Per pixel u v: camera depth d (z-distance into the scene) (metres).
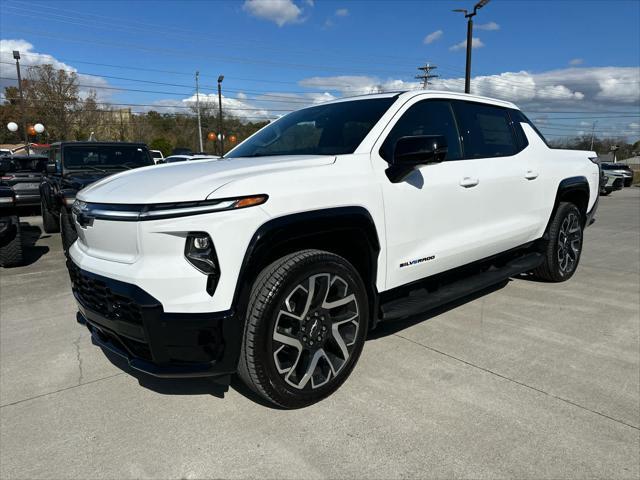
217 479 2.10
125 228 2.31
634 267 5.90
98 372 3.15
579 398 2.71
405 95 3.35
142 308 2.20
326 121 3.40
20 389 2.94
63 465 2.21
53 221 9.17
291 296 2.46
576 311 4.19
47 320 4.17
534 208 4.30
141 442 2.38
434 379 2.94
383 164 2.94
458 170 3.44
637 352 3.34
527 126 4.44
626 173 25.16
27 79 47.38
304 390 2.57
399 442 2.32
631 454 2.22
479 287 3.64
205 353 2.28
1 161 11.75
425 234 3.18
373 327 2.97
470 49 21.31
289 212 2.40
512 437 2.35
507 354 3.30
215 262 2.22
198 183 2.35
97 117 52.97
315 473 2.12
